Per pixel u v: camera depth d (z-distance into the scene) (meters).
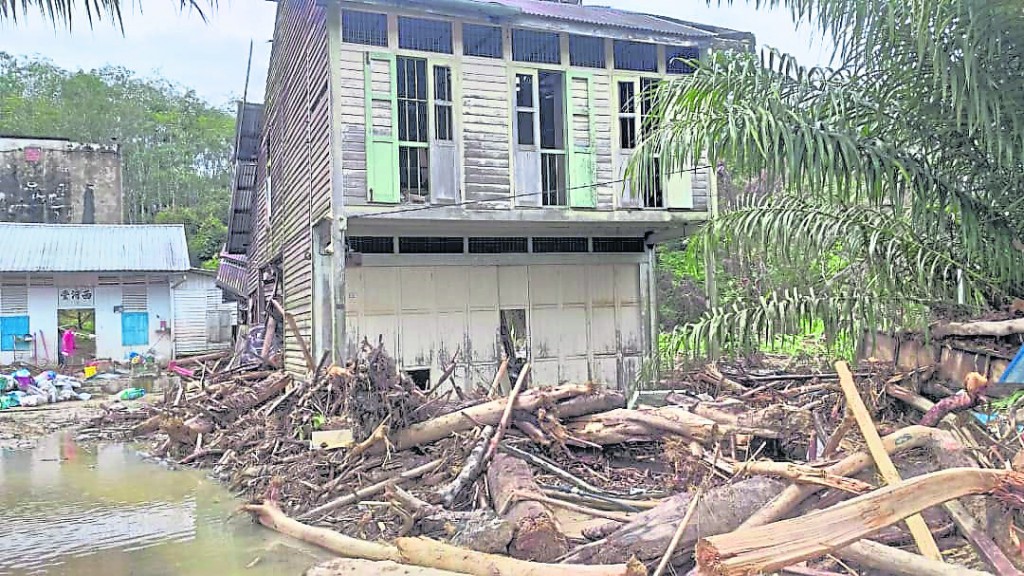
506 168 11.08
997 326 6.14
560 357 12.60
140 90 58.44
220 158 57.84
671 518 4.67
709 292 12.02
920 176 6.12
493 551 5.00
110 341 23.66
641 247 13.29
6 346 22.50
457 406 8.32
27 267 22.34
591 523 5.55
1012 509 3.76
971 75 5.45
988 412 5.12
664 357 8.01
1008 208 6.23
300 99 12.94
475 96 11.00
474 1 10.51
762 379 10.05
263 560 5.71
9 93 50.03
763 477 4.88
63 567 5.64
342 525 6.41
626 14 14.08
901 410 6.85
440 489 6.58
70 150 32.72
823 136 6.06
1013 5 5.21
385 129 10.48
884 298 6.58
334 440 8.09
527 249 12.58
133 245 24.72
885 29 6.05
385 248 11.76
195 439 10.43
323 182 10.88
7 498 7.94
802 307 6.64
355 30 10.48
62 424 13.69
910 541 4.30
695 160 6.56
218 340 30.55
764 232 7.10
